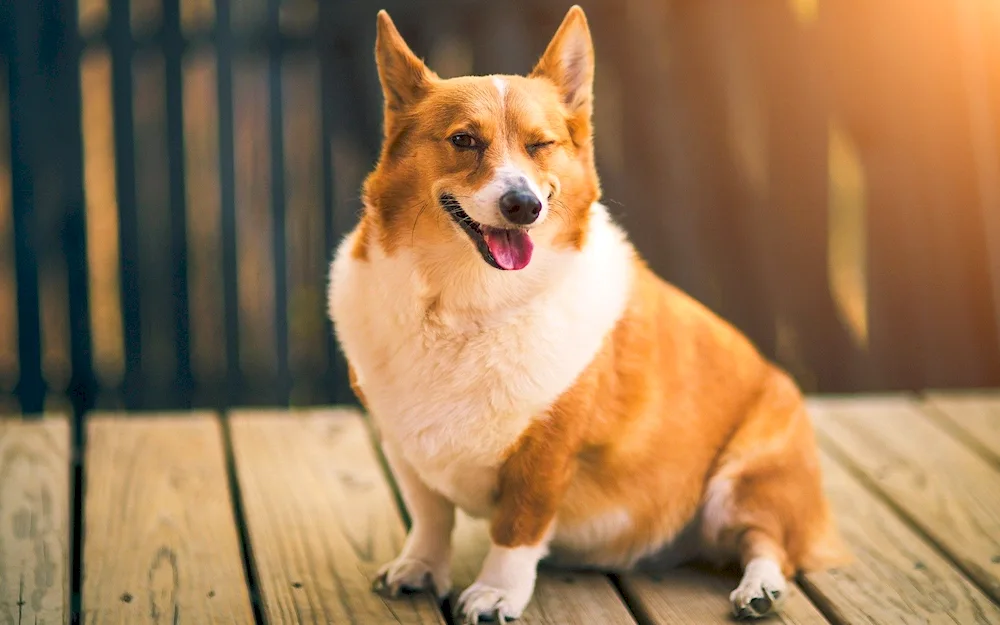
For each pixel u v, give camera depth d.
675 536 1.77
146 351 2.53
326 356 2.55
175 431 2.10
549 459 1.66
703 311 1.81
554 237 1.66
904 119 2.49
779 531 1.75
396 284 1.66
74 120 2.46
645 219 2.52
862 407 2.20
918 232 2.52
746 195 2.51
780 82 2.49
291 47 2.47
